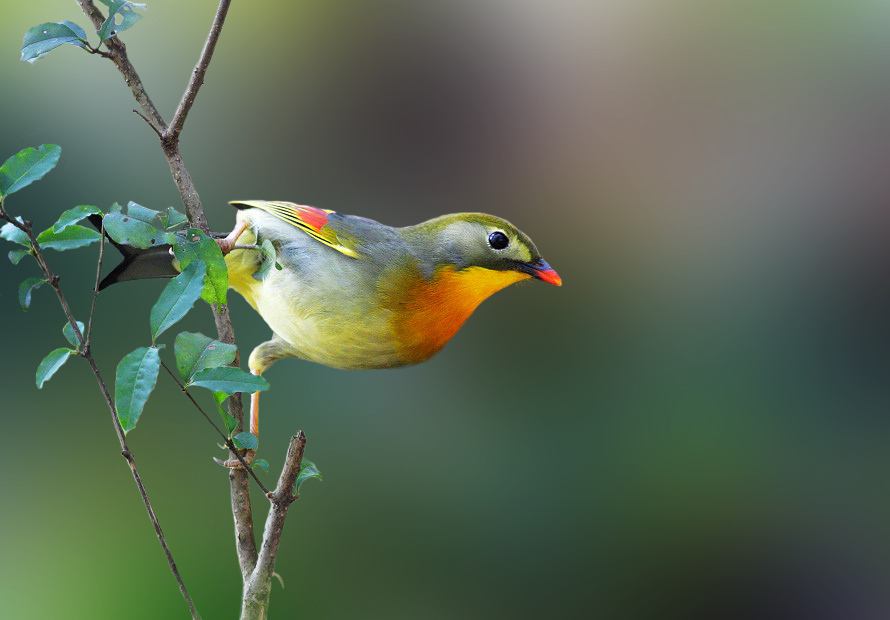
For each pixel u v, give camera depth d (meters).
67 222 4.32
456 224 4.41
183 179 4.36
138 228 4.32
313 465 4.34
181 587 4.32
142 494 4.32
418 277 4.39
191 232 4.32
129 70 4.36
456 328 4.41
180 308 4.31
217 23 4.36
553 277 4.41
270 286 4.39
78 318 4.50
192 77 4.36
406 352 4.40
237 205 4.41
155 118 4.36
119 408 4.30
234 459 4.36
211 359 4.31
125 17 4.34
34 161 4.32
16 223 4.32
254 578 4.34
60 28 4.34
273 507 4.34
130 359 4.30
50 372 4.31
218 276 4.32
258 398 4.41
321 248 4.39
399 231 4.41
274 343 4.41
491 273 4.41
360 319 4.39
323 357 4.40
